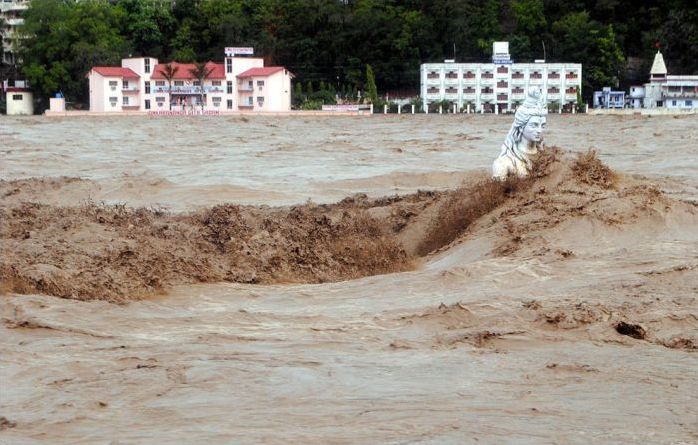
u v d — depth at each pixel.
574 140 99.25
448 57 181.25
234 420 17.23
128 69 167.38
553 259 30.84
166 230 34.34
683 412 17.78
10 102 178.62
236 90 166.88
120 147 92.25
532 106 39.84
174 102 167.38
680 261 29.75
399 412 17.64
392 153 84.19
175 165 73.56
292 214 37.94
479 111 171.00
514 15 184.50
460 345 22.38
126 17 188.88
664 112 157.62
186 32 186.50
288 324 24.55
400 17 183.50
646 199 34.97
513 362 20.92
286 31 184.25
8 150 86.56
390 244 35.34
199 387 18.97
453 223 37.88
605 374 20.08
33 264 28.39
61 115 159.38
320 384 19.25
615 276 28.55
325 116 158.25
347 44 181.62
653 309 24.80
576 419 17.36
